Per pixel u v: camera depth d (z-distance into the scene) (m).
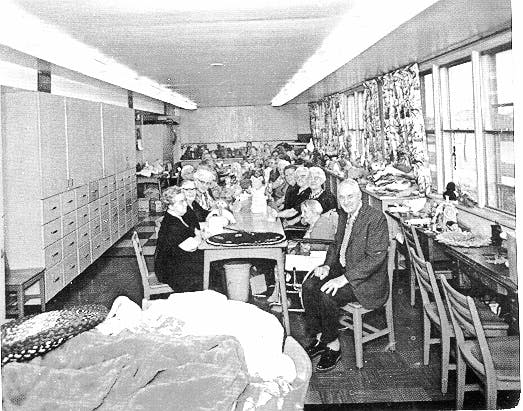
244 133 14.63
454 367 3.22
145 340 1.67
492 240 3.90
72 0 3.26
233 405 1.60
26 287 4.62
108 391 1.58
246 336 1.85
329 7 3.50
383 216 3.79
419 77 6.02
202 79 7.52
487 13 3.61
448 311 3.23
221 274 4.24
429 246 4.36
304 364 1.86
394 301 4.83
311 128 14.21
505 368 2.60
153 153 11.86
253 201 5.56
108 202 7.41
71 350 1.68
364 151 8.82
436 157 5.75
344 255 4.00
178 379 1.61
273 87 9.20
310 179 5.19
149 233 8.53
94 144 6.86
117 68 6.02
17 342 1.66
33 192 4.95
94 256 6.66
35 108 4.95
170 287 4.13
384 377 3.44
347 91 9.95
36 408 1.56
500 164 4.51
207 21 3.84
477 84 4.61
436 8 3.44
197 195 5.66
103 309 1.92
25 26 3.83
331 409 3.05
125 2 3.33
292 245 4.77
